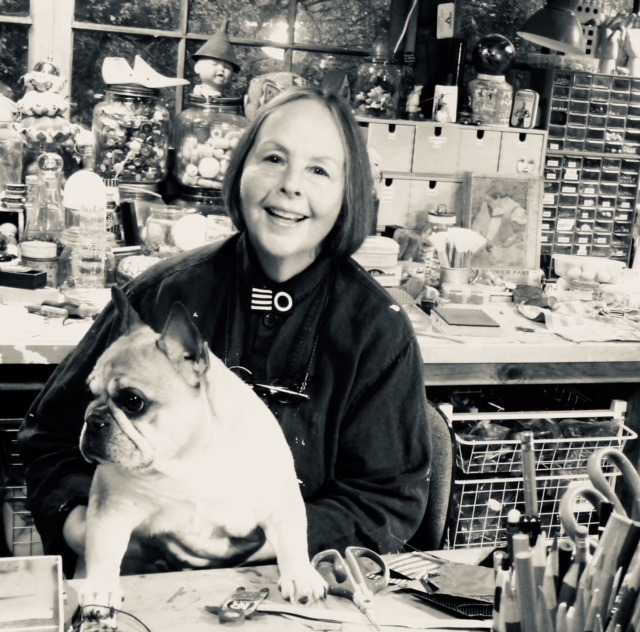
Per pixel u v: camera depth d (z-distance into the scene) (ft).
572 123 11.84
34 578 3.94
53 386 5.64
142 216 10.39
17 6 10.54
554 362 9.06
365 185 5.49
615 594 3.68
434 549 6.25
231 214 5.64
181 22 11.05
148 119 10.55
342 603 4.45
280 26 11.37
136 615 4.22
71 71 10.84
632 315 10.22
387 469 5.54
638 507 3.81
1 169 9.96
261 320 5.52
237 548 4.89
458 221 11.41
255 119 5.47
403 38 11.79
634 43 12.10
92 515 4.46
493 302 10.42
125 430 4.09
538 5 12.23
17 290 8.70
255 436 4.53
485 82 11.50
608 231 12.27
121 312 4.46
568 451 9.32
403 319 5.63
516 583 3.60
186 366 4.24
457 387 10.14
